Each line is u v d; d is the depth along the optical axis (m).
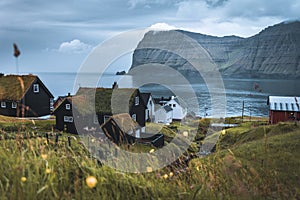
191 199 2.54
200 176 3.21
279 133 14.25
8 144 3.16
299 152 6.99
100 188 2.50
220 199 2.56
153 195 2.62
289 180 3.89
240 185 2.85
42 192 2.22
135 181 2.75
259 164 4.09
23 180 2.17
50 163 2.83
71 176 2.75
